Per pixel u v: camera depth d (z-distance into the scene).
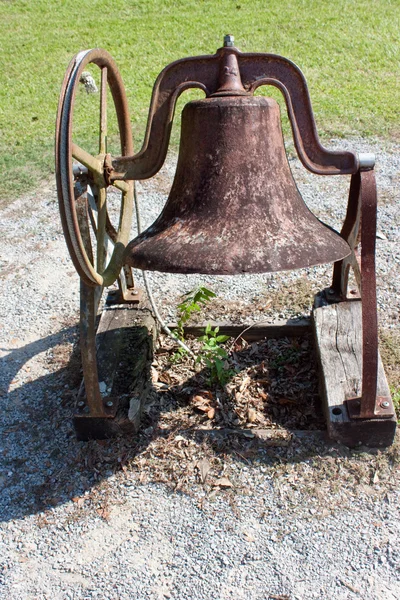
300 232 1.97
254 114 1.95
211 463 2.49
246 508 2.32
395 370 2.94
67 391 3.06
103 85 2.44
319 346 2.80
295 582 2.06
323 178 5.10
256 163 1.96
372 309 2.25
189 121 2.02
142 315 3.16
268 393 2.91
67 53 8.81
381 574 2.06
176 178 2.11
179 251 1.86
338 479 2.39
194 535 2.24
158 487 2.44
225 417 2.76
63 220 1.88
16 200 5.21
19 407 3.01
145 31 9.38
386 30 8.46
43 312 3.79
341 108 6.25
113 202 5.00
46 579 2.14
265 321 3.28
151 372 3.05
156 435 2.64
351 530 2.21
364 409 2.39
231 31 8.99
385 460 2.44
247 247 1.86
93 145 5.89
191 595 2.04
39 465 2.62
